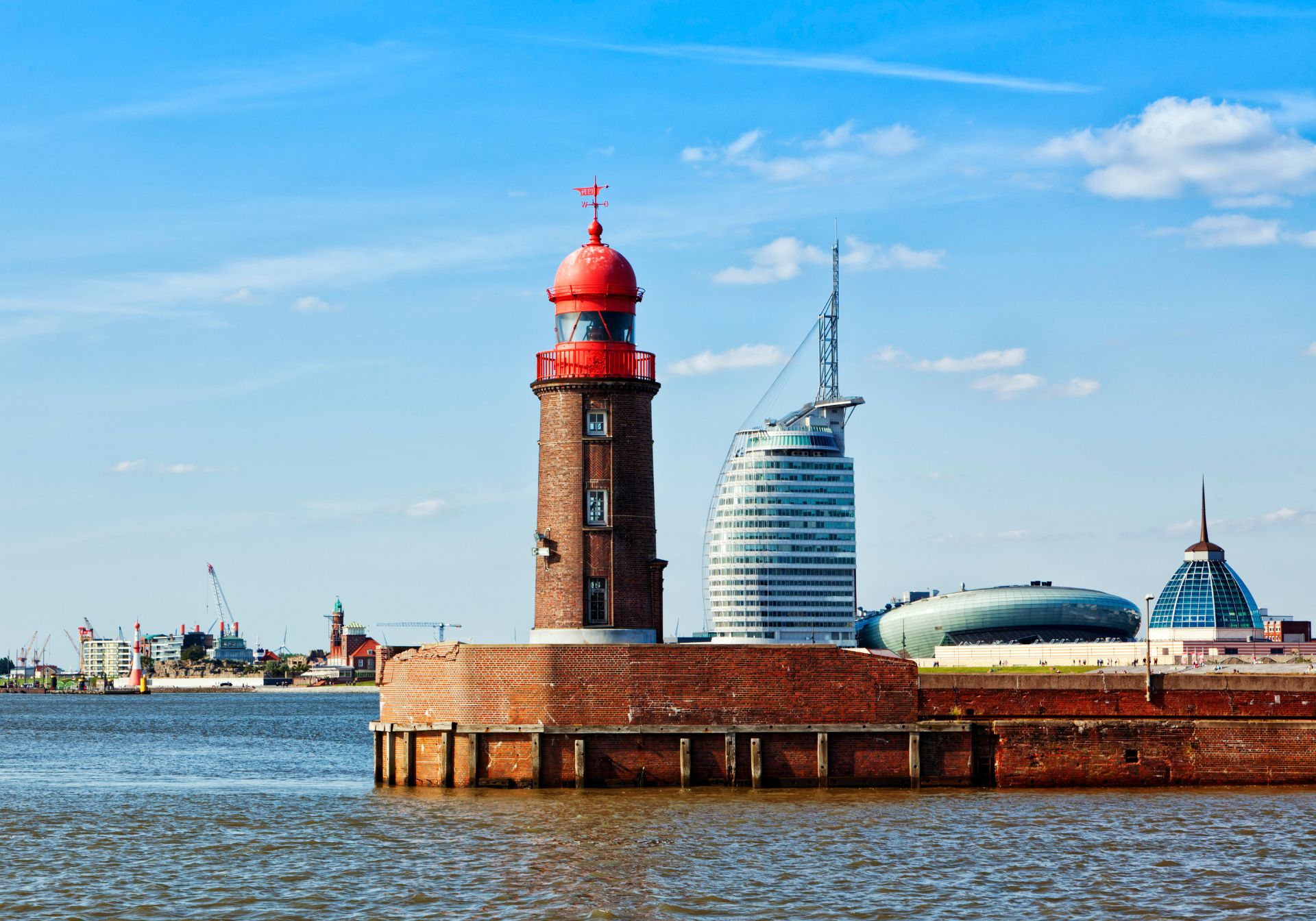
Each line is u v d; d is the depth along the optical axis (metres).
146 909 48.41
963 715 70.56
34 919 47.09
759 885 50.56
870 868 53.03
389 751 73.25
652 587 75.38
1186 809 64.38
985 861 54.03
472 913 47.28
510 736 70.06
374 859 55.28
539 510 75.62
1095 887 50.19
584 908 47.69
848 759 69.75
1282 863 53.59
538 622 74.81
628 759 69.56
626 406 75.31
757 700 69.75
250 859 56.72
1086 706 70.88
